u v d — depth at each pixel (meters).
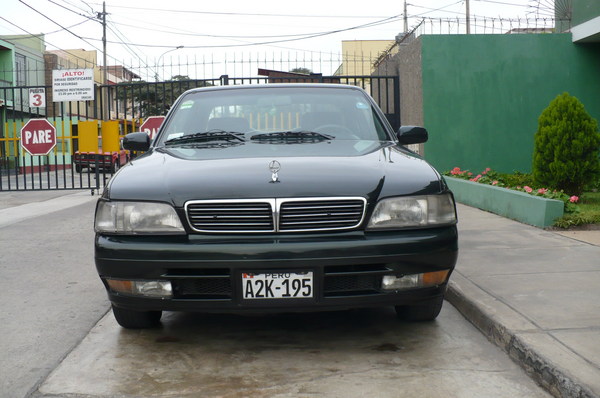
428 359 3.38
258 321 4.13
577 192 9.28
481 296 4.18
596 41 12.75
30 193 14.21
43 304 4.65
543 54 12.86
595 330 3.45
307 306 3.25
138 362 3.40
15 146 13.96
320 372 3.21
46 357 3.50
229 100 4.82
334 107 4.73
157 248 3.27
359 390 2.97
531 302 4.03
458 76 12.84
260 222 3.29
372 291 3.33
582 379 2.78
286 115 4.63
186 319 4.21
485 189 9.28
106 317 4.30
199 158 3.87
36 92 13.74
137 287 3.36
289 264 3.19
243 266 3.20
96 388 3.04
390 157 3.87
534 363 3.09
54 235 7.81
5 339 3.83
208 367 3.31
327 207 3.31
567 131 8.98
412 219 3.38
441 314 4.23
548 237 6.56
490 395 2.90
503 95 12.89
